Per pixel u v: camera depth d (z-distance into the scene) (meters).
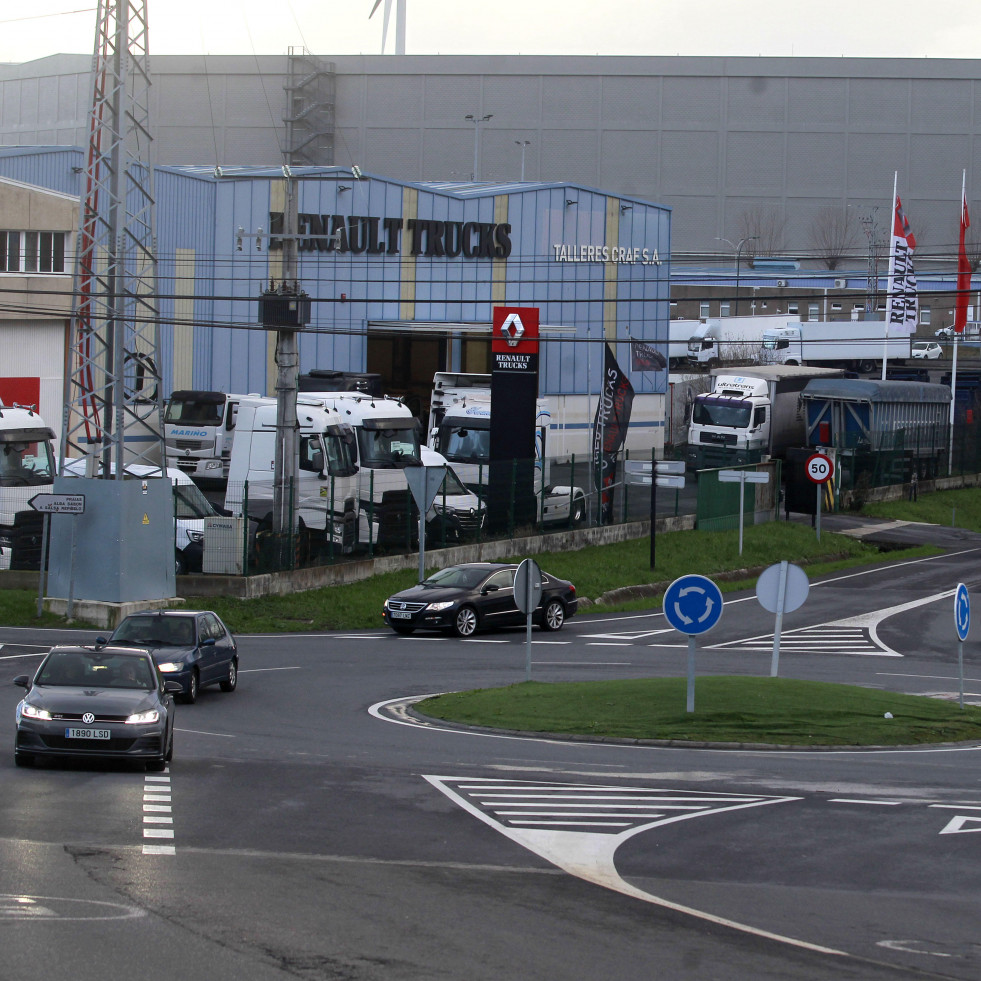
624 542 173.25
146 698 61.00
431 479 128.38
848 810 55.81
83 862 41.50
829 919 38.88
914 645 125.94
